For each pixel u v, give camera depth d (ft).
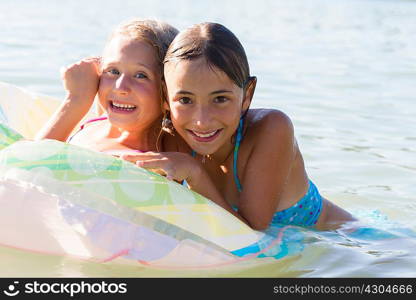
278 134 14.89
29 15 52.19
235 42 13.92
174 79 13.74
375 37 54.60
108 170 13.24
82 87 15.24
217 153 15.30
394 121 27.40
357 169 21.61
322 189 19.80
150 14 59.00
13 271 13.05
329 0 95.76
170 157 13.84
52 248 13.60
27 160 13.25
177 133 15.60
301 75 35.99
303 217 16.80
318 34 54.65
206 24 13.98
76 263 13.50
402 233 16.69
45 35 42.47
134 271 13.29
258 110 15.49
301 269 13.96
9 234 13.73
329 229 16.93
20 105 17.80
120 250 13.08
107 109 14.83
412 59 43.55
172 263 13.29
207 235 13.43
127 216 13.05
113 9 61.00
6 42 38.58
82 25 48.83
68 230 13.16
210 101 13.74
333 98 30.89
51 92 27.35
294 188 16.42
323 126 26.07
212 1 78.64
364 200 19.17
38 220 13.33
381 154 23.12
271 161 14.82
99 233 13.03
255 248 14.06
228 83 13.69
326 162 22.09
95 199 13.01
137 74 14.43
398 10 84.02
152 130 15.40
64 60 34.35
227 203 14.65
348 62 41.29
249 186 14.80
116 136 15.38
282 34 53.11
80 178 13.08
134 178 13.32
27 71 30.96
